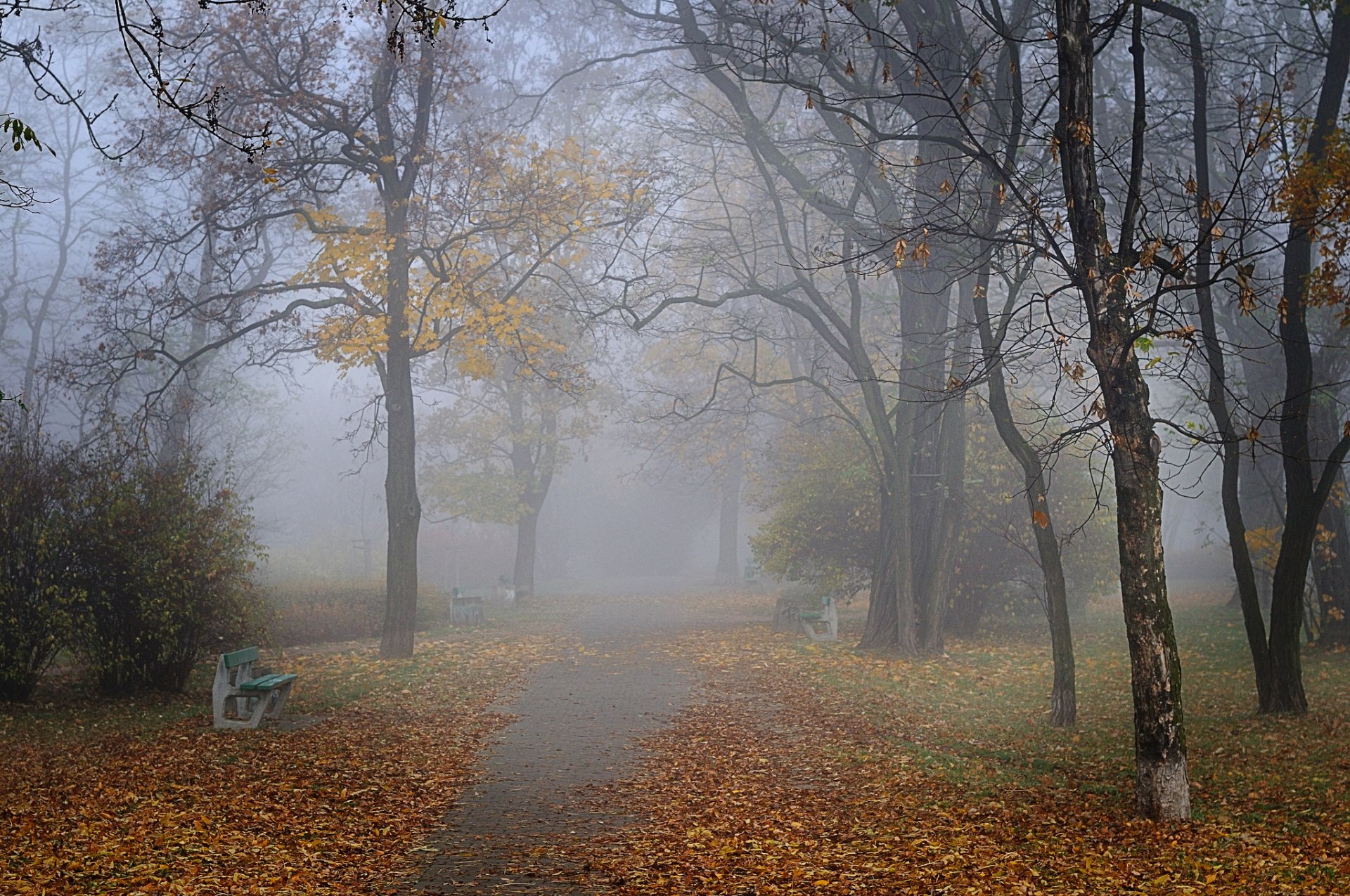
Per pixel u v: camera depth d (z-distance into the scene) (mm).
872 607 20547
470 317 19906
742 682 16656
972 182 14172
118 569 14266
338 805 8969
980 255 11516
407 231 20047
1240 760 10539
